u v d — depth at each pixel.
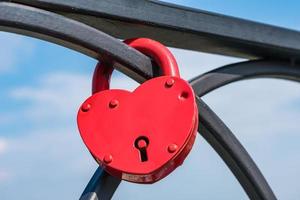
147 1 1.17
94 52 1.11
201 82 1.28
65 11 1.08
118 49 1.12
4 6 1.00
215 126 1.22
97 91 1.16
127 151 1.03
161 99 1.06
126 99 1.06
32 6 1.05
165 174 1.05
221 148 1.24
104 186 1.09
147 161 1.02
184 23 1.22
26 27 1.02
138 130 1.04
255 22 1.35
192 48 1.32
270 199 1.25
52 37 1.06
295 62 1.45
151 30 1.20
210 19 1.27
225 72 1.32
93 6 1.10
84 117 1.06
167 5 1.20
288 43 1.40
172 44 1.29
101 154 1.03
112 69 1.17
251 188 1.25
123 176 1.04
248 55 1.40
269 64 1.41
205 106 1.22
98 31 1.10
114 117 1.05
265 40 1.35
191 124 1.03
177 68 1.15
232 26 1.30
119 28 1.18
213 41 1.29
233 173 1.27
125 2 1.14
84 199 1.07
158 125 1.04
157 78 1.08
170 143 1.02
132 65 1.14
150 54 1.17
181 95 1.05
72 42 1.08
